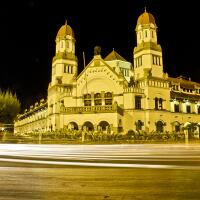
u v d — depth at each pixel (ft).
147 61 203.21
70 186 33.81
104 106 182.19
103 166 50.70
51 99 228.43
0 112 252.62
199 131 199.31
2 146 103.45
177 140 147.23
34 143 132.05
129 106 188.44
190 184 34.53
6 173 43.47
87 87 203.00
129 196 29.01
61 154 74.18
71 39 236.22
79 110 187.42
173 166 49.34
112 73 197.77
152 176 40.11
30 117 325.21
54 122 212.64
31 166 51.67
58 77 224.33
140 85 199.93
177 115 208.85
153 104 195.00
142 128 189.37
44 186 33.86
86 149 86.58
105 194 29.89
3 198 28.25
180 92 225.97
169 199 27.76
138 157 64.59
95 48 206.69
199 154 68.74
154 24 213.46
